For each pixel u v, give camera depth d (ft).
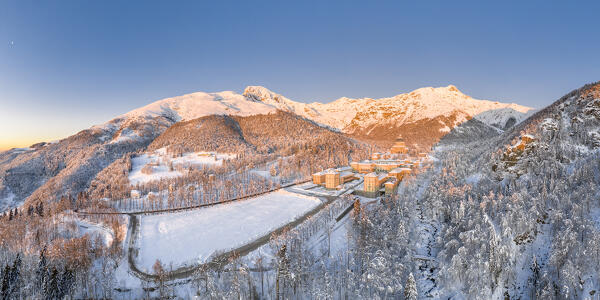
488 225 375.66
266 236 497.05
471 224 397.60
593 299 278.67
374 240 392.68
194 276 349.00
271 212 628.69
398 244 396.16
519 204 423.23
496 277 325.42
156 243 482.28
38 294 313.12
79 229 572.51
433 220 507.30
